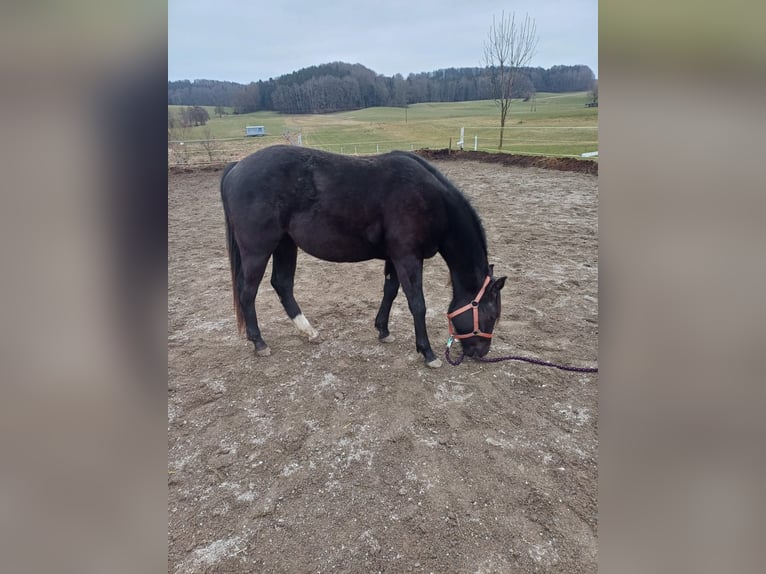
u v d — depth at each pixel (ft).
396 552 6.03
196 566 5.90
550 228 21.99
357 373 10.36
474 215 9.86
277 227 10.00
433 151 48.11
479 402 9.20
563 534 6.21
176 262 19.49
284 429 8.52
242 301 10.75
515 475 7.29
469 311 9.80
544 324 12.54
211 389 9.86
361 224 9.78
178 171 46.06
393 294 11.23
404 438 8.17
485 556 5.94
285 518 6.59
